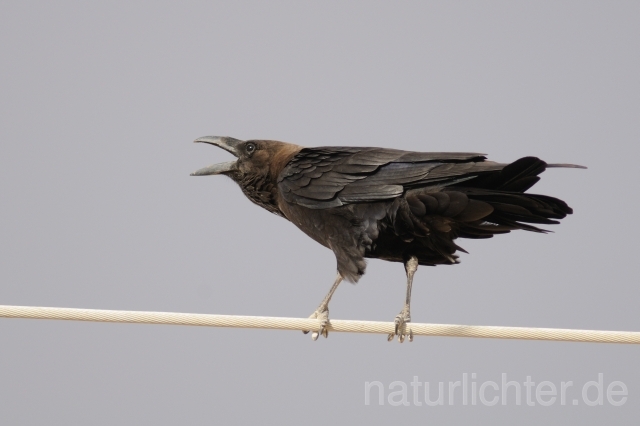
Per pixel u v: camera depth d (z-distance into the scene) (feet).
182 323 38.09
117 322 37.91
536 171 38.55
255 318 38.32
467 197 39.27
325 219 42.42
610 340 36.96
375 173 41.42
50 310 37.91
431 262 43.37
